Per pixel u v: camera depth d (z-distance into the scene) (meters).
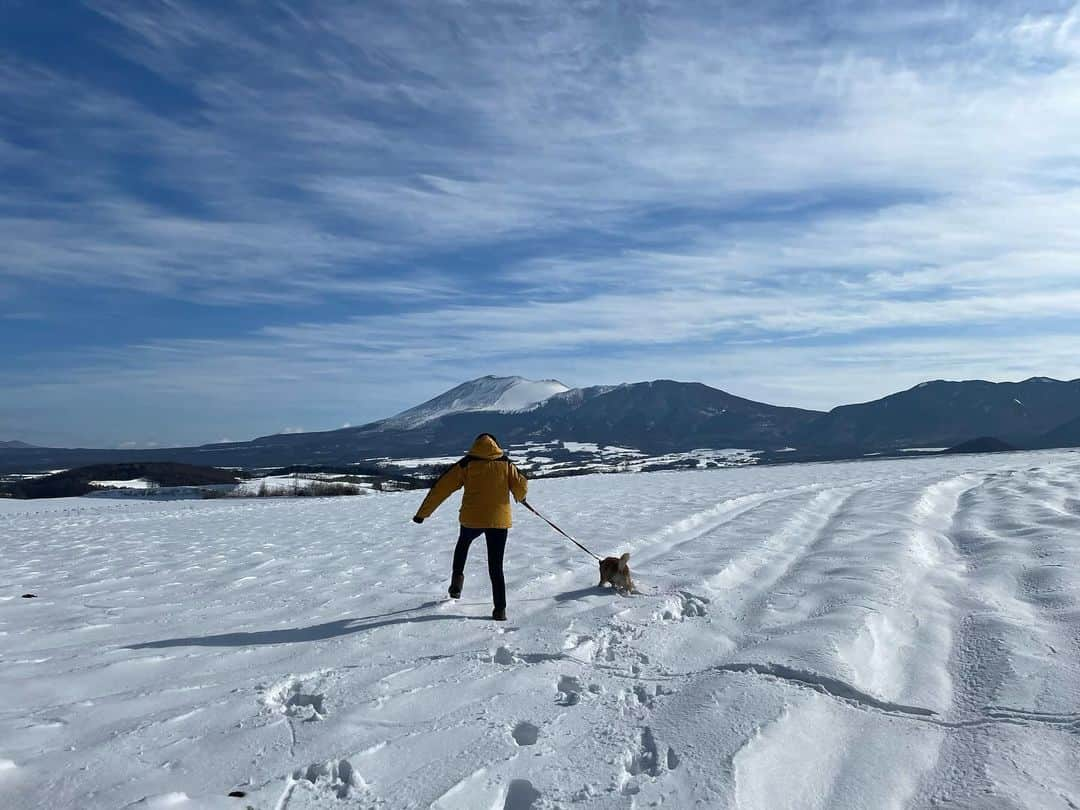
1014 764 3.47
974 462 26.30
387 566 9.38
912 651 5.14
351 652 5.45
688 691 4.43
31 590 8.48
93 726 4.08
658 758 3.63
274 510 21.30
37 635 6.12
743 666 4.75
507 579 8.05
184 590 8.23
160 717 4.16
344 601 7.29
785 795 3.31
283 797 3.29
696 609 6.51
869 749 3.74
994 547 8.20
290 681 4.69
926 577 7.18
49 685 4.77
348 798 3.29
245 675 4.94
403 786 3.38
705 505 15.01
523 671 4.91
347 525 15.34
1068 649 4.78
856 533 9.78
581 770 3.51
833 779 3.47
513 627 6.12
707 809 3.11
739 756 3.48
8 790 3.33
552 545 10.55
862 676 4.59
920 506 12.10
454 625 6.18
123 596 7.93
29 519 20.47
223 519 18.44
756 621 5.95
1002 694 4.26
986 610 5.88
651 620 6.12
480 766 3.54
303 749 3.76
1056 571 6.67
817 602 6.31
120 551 12.05
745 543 9.52
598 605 6.68
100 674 4.98
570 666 5.03
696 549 9.38
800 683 4.44
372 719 4.12
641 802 3.20
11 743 3.83
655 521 12.74
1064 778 3.33
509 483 6.84
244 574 9.20
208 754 3.71
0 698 4.54
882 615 5.74
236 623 6.48
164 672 5.07
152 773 3.50
